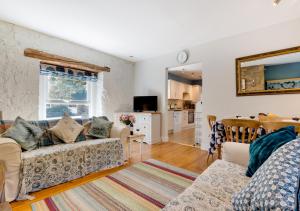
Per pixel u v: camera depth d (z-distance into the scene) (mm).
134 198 1790
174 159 3111
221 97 3486
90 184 2096
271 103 2906
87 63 4008
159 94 4723
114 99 4738
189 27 3016
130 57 4855
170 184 2113
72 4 2346
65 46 3645
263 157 1182
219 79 3520
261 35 3014
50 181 1984
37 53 3170
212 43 3637
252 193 754
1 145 1633
